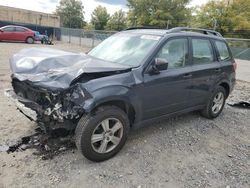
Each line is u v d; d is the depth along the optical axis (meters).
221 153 3.87
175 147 3.90
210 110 5.08
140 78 3.49
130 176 3.11
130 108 3.55
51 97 3.01
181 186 3.02
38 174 3.00
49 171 3.06
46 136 3.73
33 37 23.77
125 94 3.28
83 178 2.99
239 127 5.01
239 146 4.17
